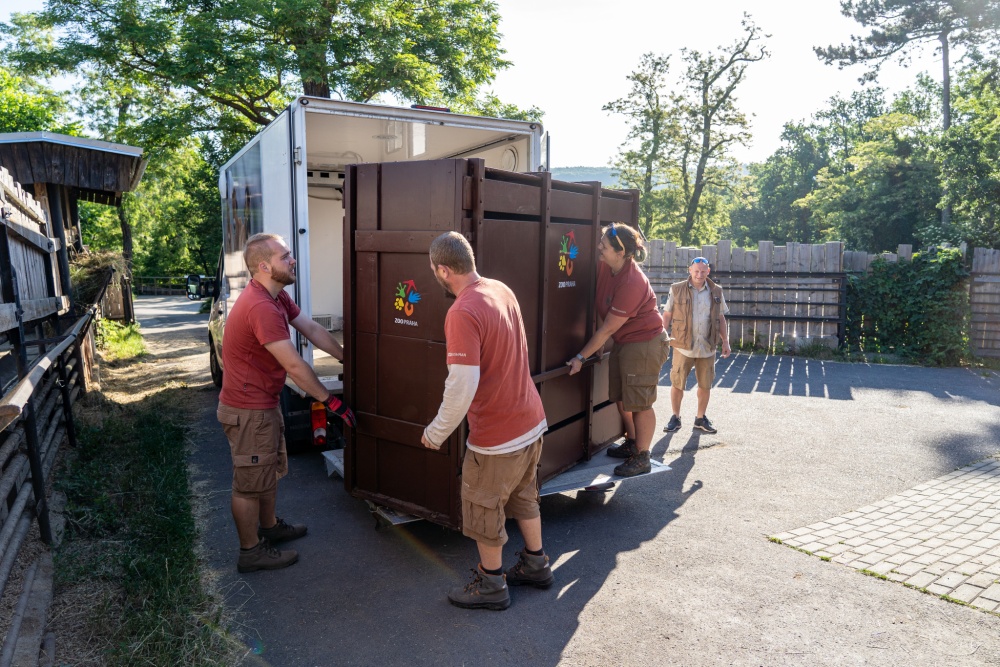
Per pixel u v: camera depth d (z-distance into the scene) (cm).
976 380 907
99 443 551
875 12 2959
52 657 271
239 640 298
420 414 366
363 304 385
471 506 311
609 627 308
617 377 445
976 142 2511
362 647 294
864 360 1061
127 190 1076
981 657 280
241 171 676
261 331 334
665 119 3016
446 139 620
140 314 2098
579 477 434
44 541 357
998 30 2741
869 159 3269
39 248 478
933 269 1032
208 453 583
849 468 536
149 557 356
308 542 403
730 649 289
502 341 294
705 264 598
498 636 301
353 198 381
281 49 1463
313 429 509
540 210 388
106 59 1538
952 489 485
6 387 375
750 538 404
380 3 1582
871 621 310
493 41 1864
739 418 697
